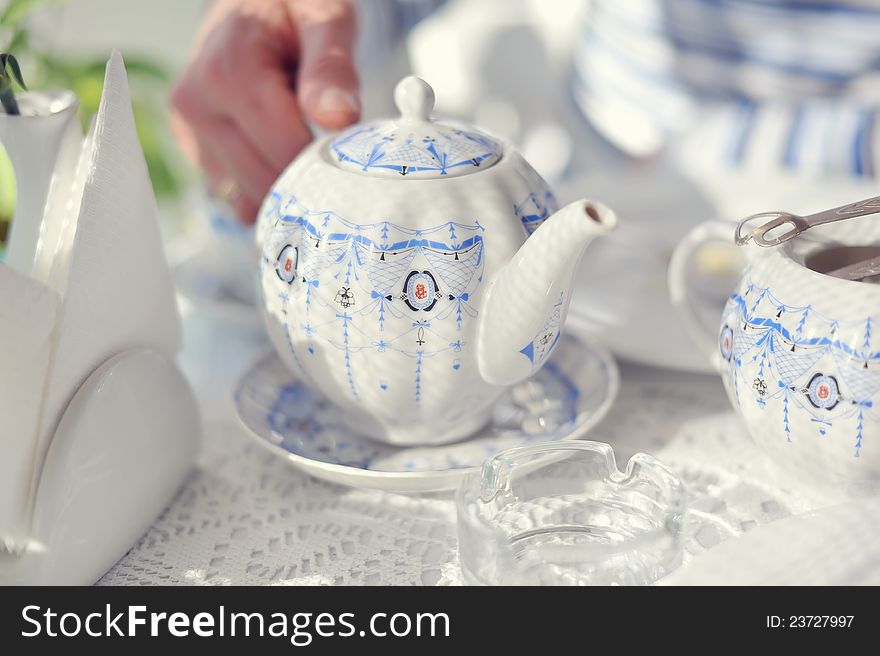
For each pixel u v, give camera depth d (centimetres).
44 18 73
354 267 39
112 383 38
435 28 106
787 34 82
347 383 42
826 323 35
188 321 63
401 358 40
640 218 69
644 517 37
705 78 87
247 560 39
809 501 40
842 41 80
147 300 41
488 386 42
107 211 36
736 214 67
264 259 42
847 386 34
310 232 40
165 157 78
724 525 40
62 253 36
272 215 42
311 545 40
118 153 36
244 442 48
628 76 91
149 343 43
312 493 44
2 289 31
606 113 94
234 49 56
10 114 37
